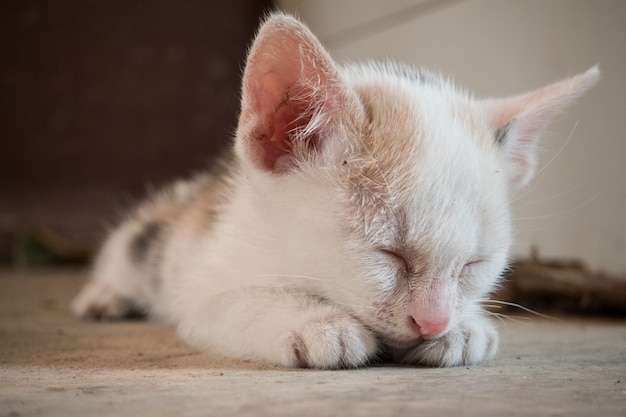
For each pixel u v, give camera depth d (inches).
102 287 15.4
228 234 11.8
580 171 16.3
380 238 9.8
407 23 20.4
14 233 28.6
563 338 12.4
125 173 29.5
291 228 10.4
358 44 22.4
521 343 11.9
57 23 29.1
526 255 16.8
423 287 9.9
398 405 7.9
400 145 10.1
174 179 29.1
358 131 10.2
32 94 29.4
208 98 28.8
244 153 10.6
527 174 12.0
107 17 29.1
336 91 10.2
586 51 16.0
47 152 29.5
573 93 11.7
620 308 14.9
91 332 13.1
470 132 10.8
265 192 10.8
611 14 15.6
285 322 10.1
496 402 8.1
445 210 9.9
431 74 12.4
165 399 8.1
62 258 27.5
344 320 9.9
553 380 9.1
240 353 10.6
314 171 10.3
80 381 9.0
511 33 17.4
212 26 28.6
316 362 9.7
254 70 10.3
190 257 12.9
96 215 29.0
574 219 16.4
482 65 18.2
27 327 13.7
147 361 10.3
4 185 29.3
